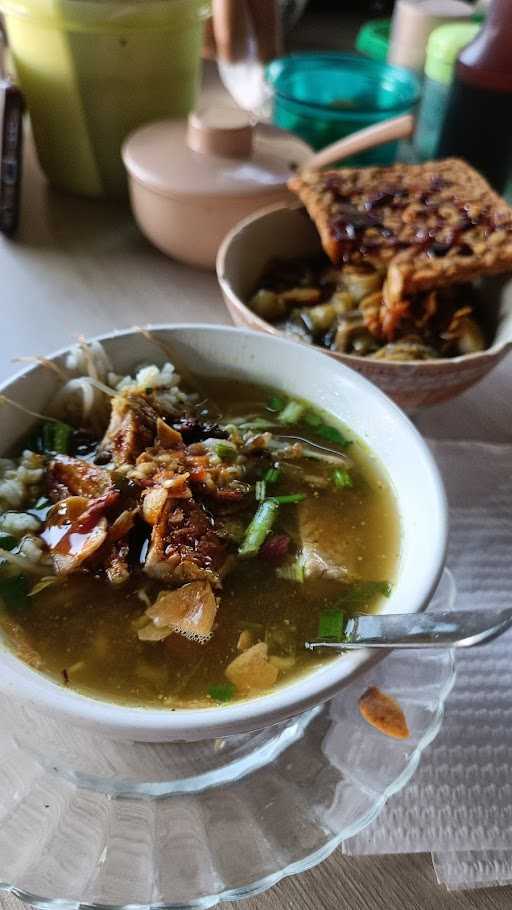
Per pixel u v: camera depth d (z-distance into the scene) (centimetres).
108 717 32
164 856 37
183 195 55
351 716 40
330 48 89
